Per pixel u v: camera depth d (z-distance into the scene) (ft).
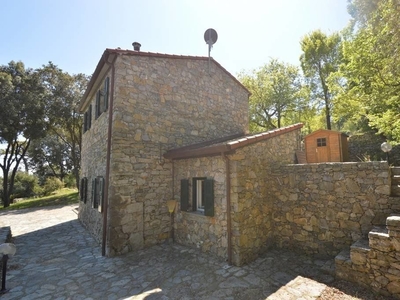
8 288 12.39
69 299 11.14
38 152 92.17
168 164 21.31
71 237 23.71
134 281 12.96
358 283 11.34
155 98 21.18
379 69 25.85
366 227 13.70
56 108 57.31
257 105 61.57
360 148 42.42
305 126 67.62
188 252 17.39
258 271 13.67
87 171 29.60
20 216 38.37
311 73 61.31
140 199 19.17
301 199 16.84
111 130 18.90
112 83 19.33
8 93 48.67
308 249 16.19
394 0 20.18
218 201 16.26
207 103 25.81
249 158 16.38
